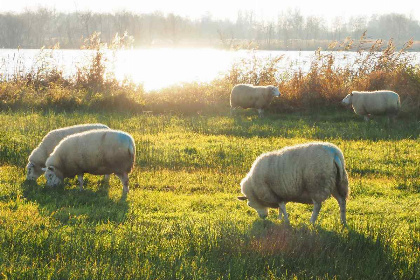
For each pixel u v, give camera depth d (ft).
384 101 64.34
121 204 32.32
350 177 40.22
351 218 29.40
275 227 26.55
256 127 62.03
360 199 34.06
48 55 88.43
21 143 47.21
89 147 34.14
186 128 61.62
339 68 86.84
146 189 36.58
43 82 85.92
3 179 37.86
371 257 22.66
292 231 25.43
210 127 62.18
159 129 60.64
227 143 52.26
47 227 26.71
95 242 24.57
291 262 22.53
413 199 34.04
